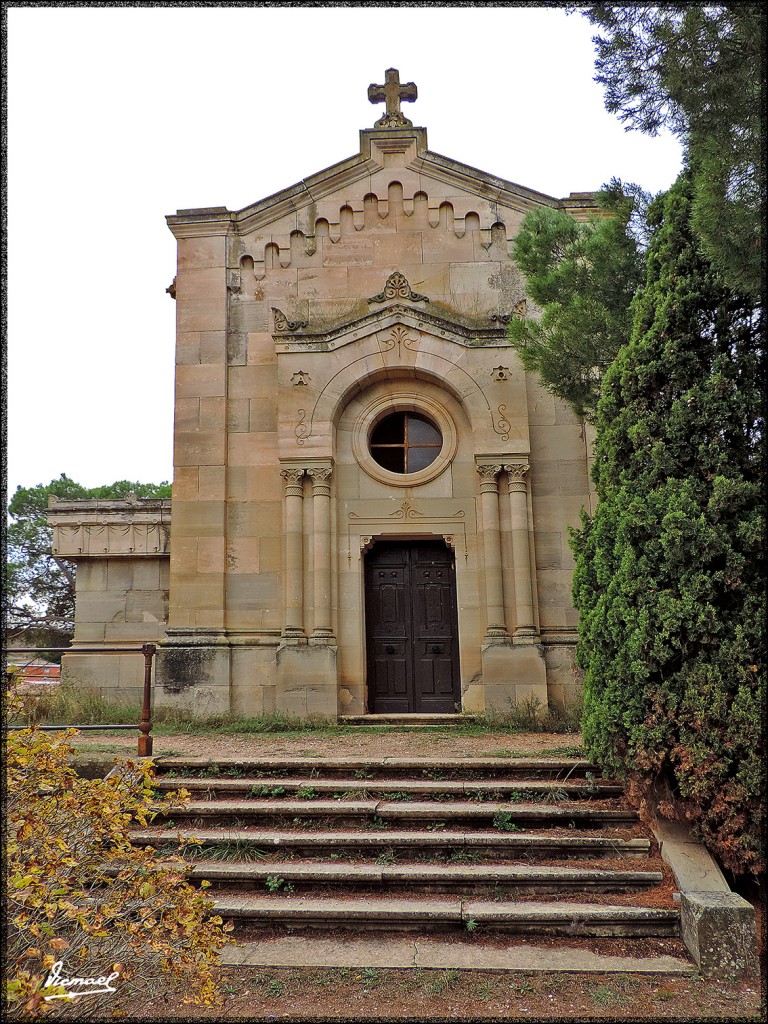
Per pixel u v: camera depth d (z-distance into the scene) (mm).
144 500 13969
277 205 13773
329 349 12961
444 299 13477
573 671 12070
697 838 6414
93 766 8125
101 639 13805
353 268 13641
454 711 12562
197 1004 4684
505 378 12742
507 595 12305
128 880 5203
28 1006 3943
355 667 12398
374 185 13820
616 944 5609
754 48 5809
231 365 13398
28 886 4539
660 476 7008
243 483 13039
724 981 5133
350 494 12891
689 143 6449
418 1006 4793
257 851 6707
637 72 6387
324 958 5395
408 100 14242
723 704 6176
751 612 6285
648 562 6828
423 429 13453
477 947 5566
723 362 6766
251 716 12234
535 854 6590
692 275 7113
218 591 12633
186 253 13727
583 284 9539
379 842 6648
